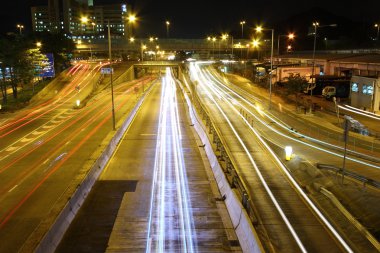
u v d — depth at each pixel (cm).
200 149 3084
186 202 1930
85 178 2072
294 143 3475
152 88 8831
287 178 2414
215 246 1490
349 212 1867
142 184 2217
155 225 1667
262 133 3906
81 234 1582
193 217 1747
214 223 1684
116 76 10244
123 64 12012
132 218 1741
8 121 5059
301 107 5297
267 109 5412
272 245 1508
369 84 4900
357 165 2742
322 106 5416
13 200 2198
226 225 1662
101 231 1612
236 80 9356
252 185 2270
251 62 11912
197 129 3862
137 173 2431
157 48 14962
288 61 10375
